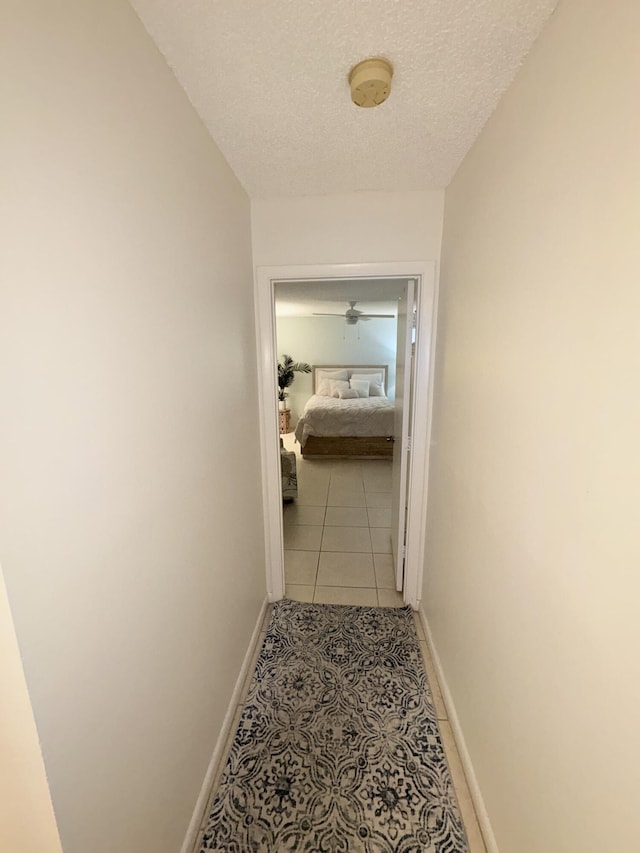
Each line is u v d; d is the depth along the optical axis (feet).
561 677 2.64
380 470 16.03
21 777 2.07
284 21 2.84
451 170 5.24
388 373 23.45
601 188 2.21
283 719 5.28
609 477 2.14
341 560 9.32
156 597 3.22
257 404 6.79
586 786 2.35
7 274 1.75
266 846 3.94
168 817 3.46
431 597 6.61
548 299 2.82
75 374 2.21
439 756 4.78
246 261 5.98
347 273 6.29
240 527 5.74
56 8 2.02
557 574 2.69
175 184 3.47
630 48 1.94
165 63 3.23
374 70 3.18
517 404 3.33
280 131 4.29
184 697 3.80
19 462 1.84
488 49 3.10
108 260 2.50
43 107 1.95
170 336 3.41
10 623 1.82
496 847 3.70
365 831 4.05
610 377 2.14
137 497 2.89
